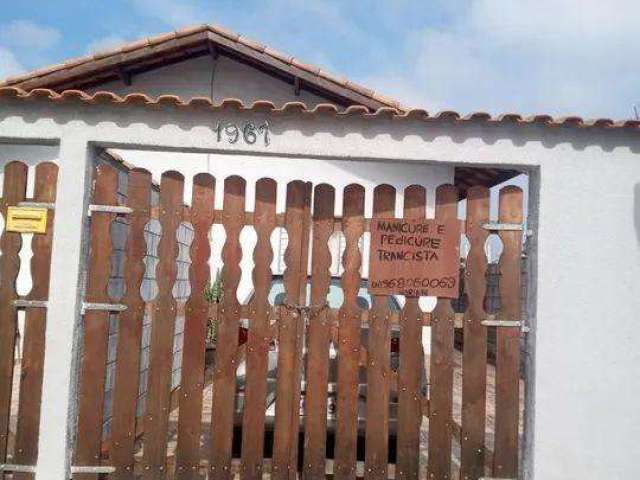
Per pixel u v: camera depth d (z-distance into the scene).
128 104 3.90
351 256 4.01
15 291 3.94
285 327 3.97
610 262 3.94
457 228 4.03
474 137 3.95
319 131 3.94
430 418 3.96
